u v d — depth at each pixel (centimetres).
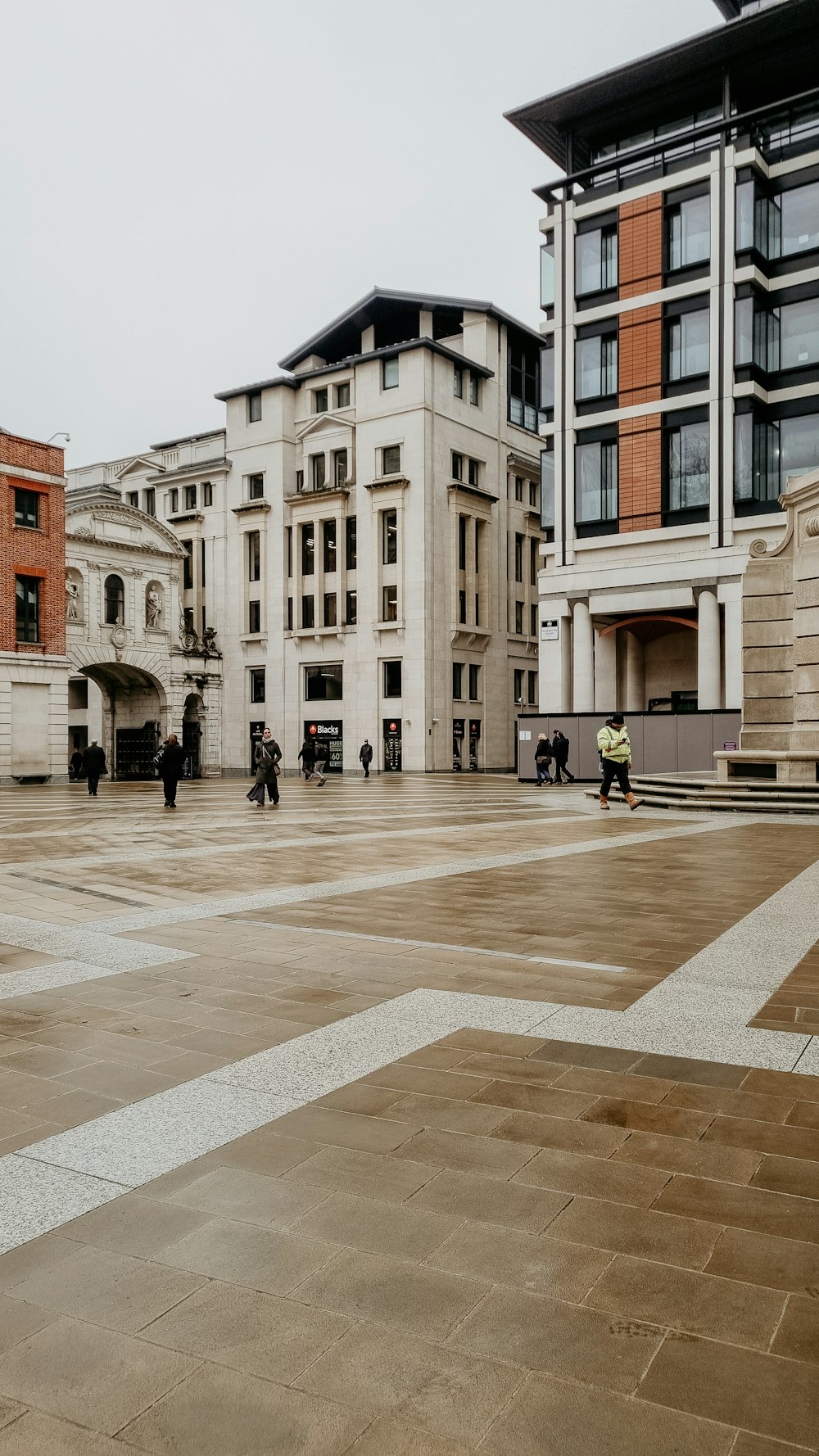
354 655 4703
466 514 4694
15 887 892
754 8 3556
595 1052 418
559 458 3641
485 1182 298
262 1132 337
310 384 4947
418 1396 203
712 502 3291
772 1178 300
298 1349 219
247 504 4988
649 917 712
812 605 1762
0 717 3481
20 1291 243
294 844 1236
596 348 3575
